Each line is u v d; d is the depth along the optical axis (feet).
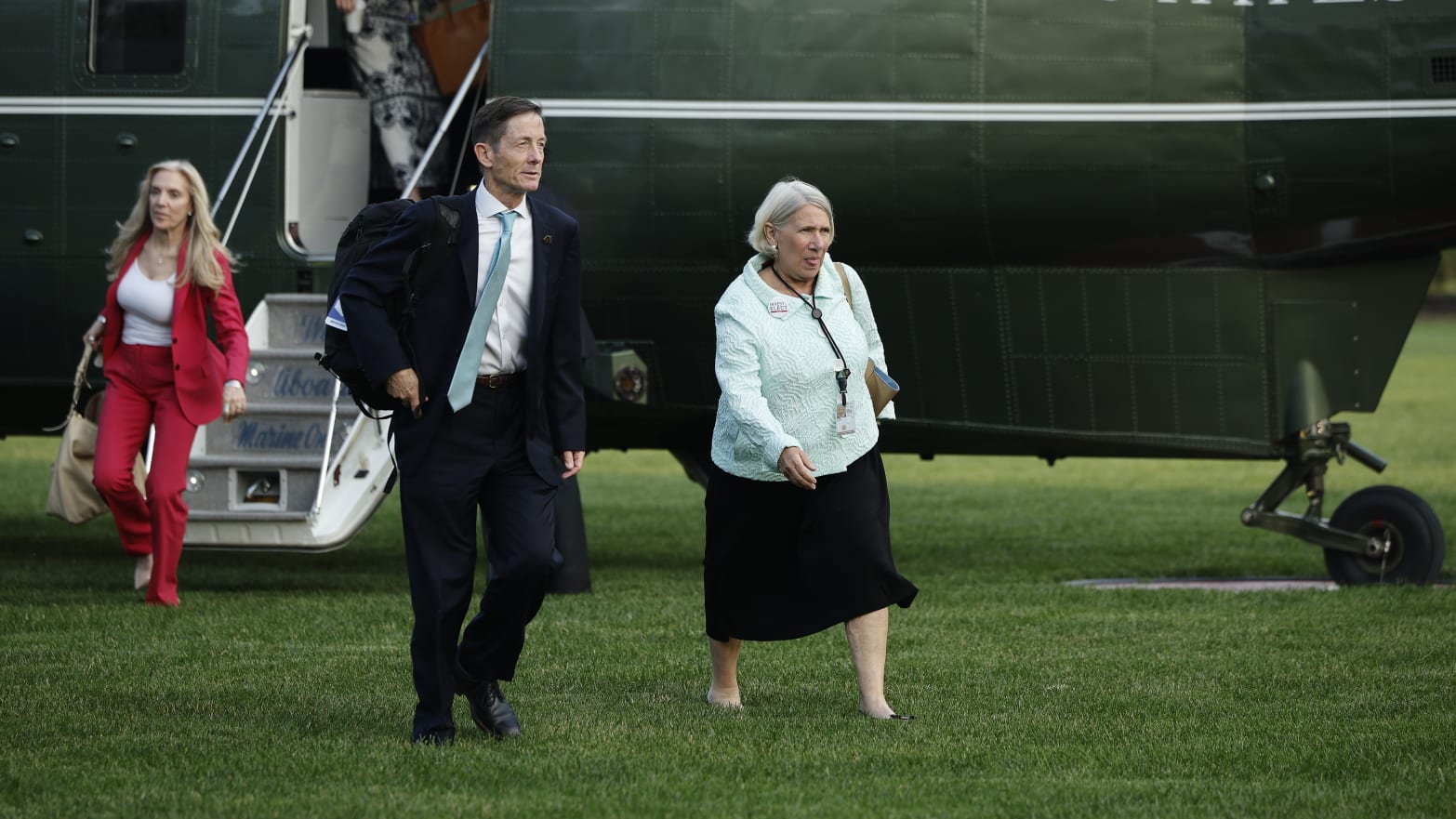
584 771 36.63
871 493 42.75
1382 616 60.75
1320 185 67.97
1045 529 101.71
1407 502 69.51
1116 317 70.08
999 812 33.55
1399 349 70.44
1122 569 80.18
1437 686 47.34
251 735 39.65
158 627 55.47
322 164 75.05
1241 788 35.55
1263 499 71.97
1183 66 67.87
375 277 37.29
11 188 72.08
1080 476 148.15
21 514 102.94
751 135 68.80
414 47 74.69
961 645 54.65
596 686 47.06
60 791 34.35
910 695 46.06
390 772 36.19
